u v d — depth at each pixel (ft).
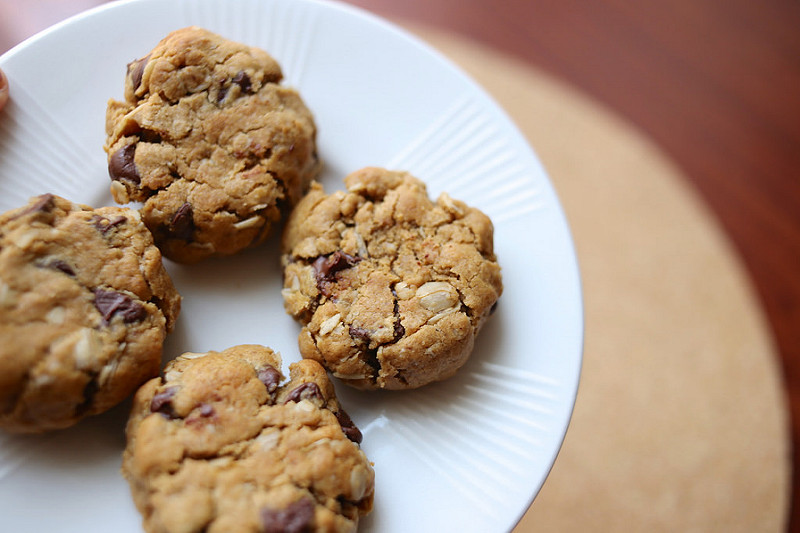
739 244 1.51
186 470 0.89
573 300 1.05
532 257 1.07
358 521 0.95
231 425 0.91
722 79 1.64
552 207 1.08
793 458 1.37
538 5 1.63
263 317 1.04
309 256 1.00
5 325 0.89
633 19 1.66
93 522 0.93
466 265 1.00
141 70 0.99
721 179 1.56
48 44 1.04
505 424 1.00
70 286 0.92
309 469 0.90
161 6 1.08
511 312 1.05
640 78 1.62
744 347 1.38
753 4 1.71
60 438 0.94
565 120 1.48
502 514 0.96
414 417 1.01
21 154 1.01
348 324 0.98
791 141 1.61
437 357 0.98
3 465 0.92
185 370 0.94
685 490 1.31
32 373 0.89
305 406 0.93
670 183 1.47
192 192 0.99
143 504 0.90
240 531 0.87
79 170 1.03
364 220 1.02
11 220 0.92
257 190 1.00
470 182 1.10
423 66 1.13
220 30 1.09
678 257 1.43
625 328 1.39
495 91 1.47
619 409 1.34
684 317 1.40
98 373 0.91
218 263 1.05
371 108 1.12
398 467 0.98
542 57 1.60
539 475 0.98
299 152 1.02
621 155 1.47
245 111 1.00
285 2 1.11
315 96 1.11
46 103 1.03
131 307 0.93
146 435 0.90
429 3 1.57
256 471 0.90
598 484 1.31
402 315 0.98
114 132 0.99
